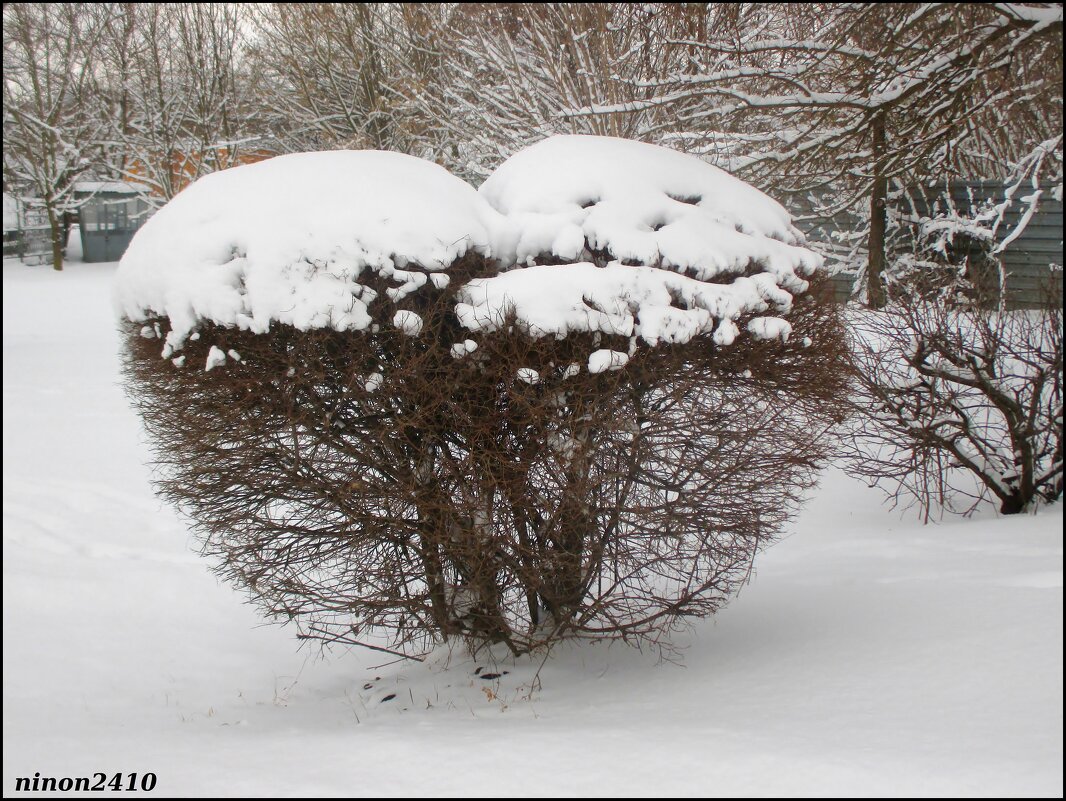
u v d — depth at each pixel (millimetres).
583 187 4770
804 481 5328
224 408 4492
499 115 15523
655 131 12812
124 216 36219
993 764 3082
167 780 3506
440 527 4656
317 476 4609
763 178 10477
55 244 33031
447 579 4965
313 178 4641
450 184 4805
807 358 4941
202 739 4324
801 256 4953
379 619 5074
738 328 4621
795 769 3158
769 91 11375
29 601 7125
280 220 4430
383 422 4500
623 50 13164
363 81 20922
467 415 4414
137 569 7742
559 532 4656
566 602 4848
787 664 4547
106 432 11984
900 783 2984
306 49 21656
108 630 6719
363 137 19984
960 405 7320
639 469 4602
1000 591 5160
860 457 7641
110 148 33719
